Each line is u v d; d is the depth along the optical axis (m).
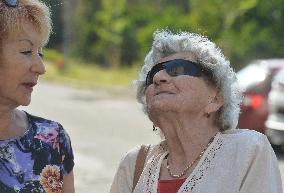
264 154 4.75
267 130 16.34
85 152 16.92
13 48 4.64
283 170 14.63
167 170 4.98
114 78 44.62
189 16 41.44
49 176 4.89
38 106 28.02
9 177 4.77
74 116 24.98
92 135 19.95
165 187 4.89
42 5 4.75
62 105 28.81
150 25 48.06
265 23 39.25
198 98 4.83
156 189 4.91
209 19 38.22
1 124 4.81
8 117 4.83
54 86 39.34
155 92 4.89
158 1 58.56
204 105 4.87
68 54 54.34
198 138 4.89
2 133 4.82
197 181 4.77
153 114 4.98
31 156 4.87
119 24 55.25
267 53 38.22
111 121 23.55
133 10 56.81
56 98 31.84
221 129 5.02
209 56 4.86
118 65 54.34
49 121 5.04
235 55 37.50
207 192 4.71
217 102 4.93
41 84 40.12
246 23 38.81
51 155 4.94
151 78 4.98
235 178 4.71
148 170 5.02
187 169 4.87
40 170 4.88
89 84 40.53
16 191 4.75
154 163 5.04
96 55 58.72
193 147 4.89
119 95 34.12
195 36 5.02
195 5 39.69
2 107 4.78
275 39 38.69
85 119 24.11
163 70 4.86
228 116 4.98
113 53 54.97
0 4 4.59
